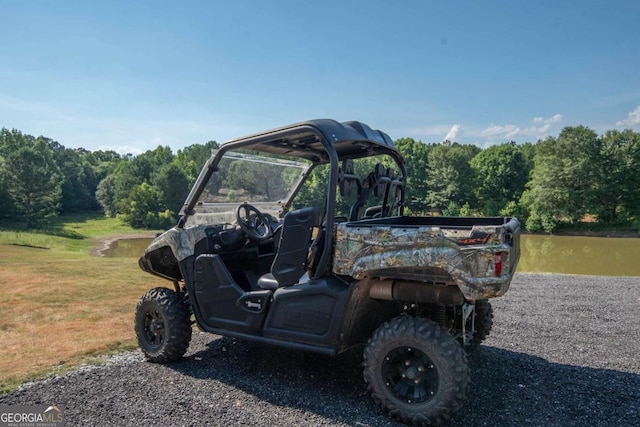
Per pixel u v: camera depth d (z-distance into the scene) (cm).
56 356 379
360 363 361
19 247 1994
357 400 293
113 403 287
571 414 274
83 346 406
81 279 788
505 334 458
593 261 1744
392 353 267
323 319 284
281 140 335
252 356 379
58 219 5866
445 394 246
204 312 345
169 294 367
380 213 370
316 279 289
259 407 282
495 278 237
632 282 807
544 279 852
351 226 280
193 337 438
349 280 286
